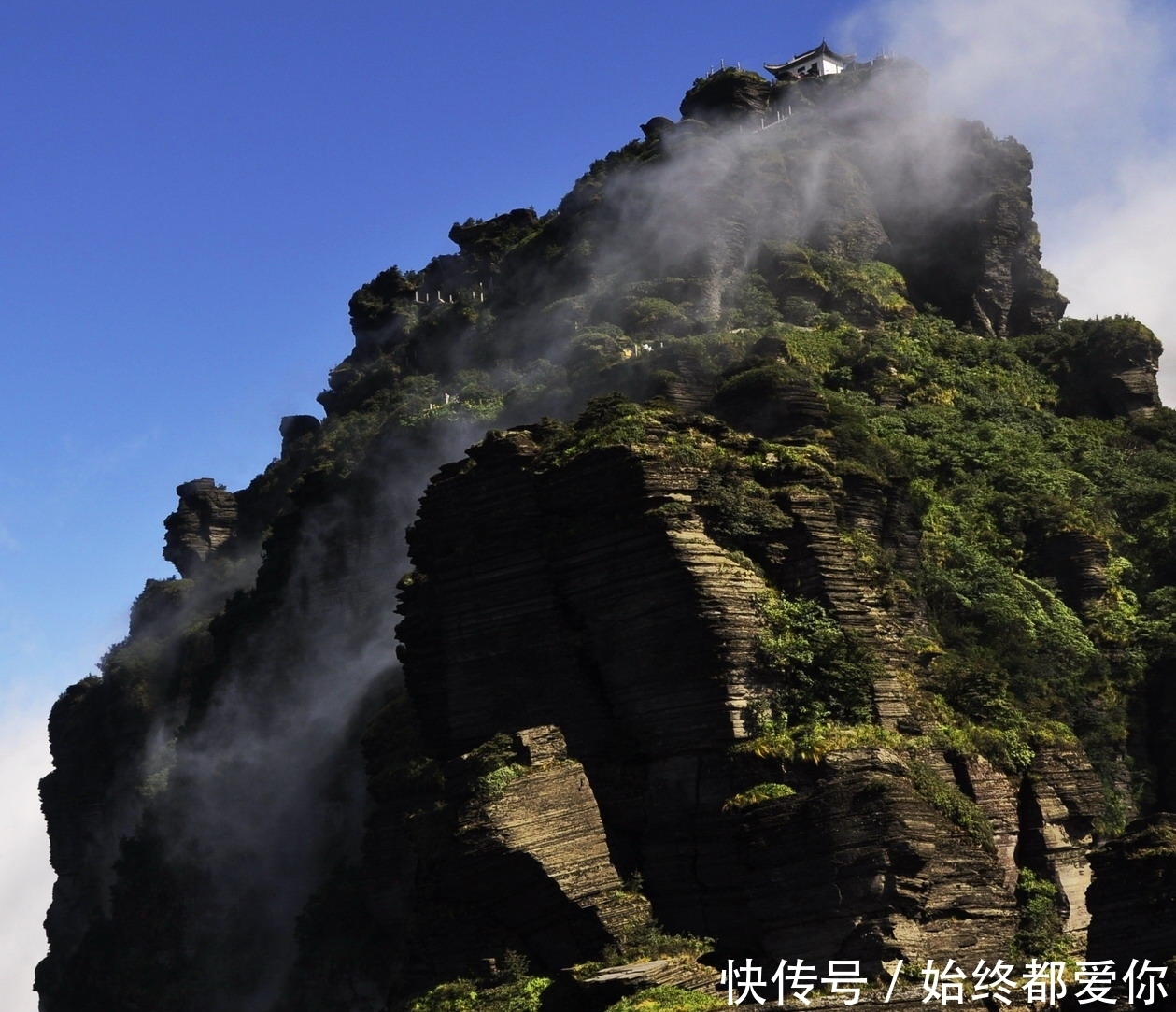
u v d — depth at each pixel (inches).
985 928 2608.3
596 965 2519.7
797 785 2603.3
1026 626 3420.3
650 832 2672.2
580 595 2753.4
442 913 2659.9
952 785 2800.2
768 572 2787.9
